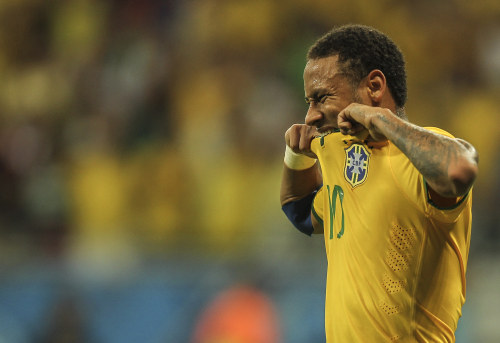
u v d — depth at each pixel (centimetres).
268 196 2806
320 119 873
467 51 3450
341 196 877
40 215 2898
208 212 2839
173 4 3631
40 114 3412
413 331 839
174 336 2470
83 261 2630
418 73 3391
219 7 3556
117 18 3656
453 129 3225
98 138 3188
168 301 2506
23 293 2534
